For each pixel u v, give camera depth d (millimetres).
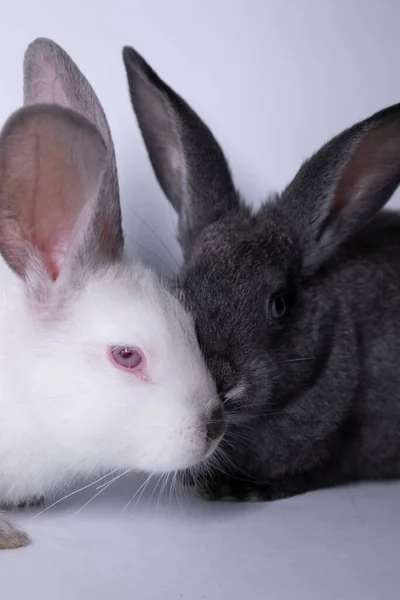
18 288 476
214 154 572
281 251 537
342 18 667
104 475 510
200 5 655
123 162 663
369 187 571
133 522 489
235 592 407
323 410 543
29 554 443
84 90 502
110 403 451
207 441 458
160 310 470
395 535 473
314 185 549
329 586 414
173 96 561
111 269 481
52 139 430
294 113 675
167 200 665
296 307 536
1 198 446
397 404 565
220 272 521
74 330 461
